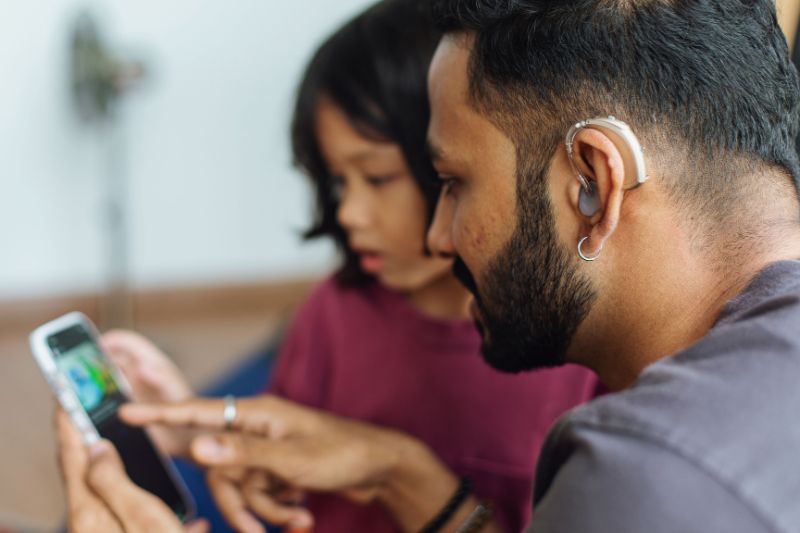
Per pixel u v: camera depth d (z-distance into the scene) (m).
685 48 0.49
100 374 0.82
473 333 0.87
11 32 2.36
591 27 0.50
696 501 0.38
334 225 0.92
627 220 0.51
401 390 0.90
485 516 0.80
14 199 2.51
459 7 0.55
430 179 0.79
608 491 0.39
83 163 2.53
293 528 0.83
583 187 0.51
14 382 2.32
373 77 0.77
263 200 2.77
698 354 0.44
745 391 0.41
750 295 0.48
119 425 0.80
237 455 0.77
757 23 0.51
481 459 0.88
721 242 0.50
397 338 0.90
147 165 2.62
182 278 2.77
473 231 0.57
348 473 0.79
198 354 2.53
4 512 1.76
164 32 2.51
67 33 2.39
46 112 2.45
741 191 0.50
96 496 0.72
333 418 0.83
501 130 0.54
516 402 0.86
